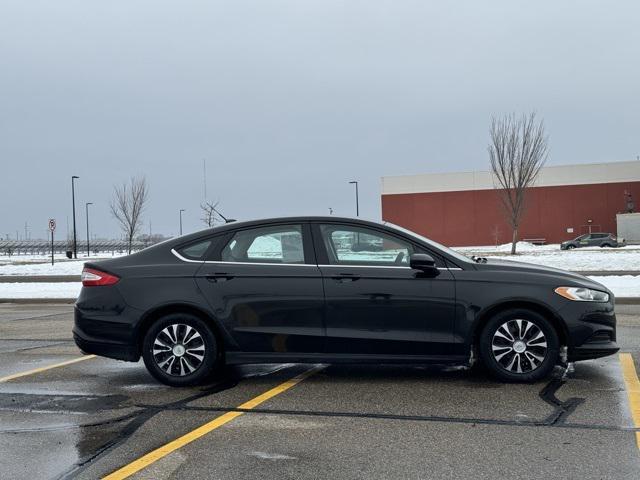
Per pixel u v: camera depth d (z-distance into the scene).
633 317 11.37
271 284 6.10
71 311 14.27
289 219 6.36
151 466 4.03
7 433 4.75
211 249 6.32
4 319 12.69
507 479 3.74
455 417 5.04
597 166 52.56
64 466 4.04
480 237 54.41
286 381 6.39
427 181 55.72
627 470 3.85
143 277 6.24
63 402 5.67
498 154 38.66
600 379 6.26
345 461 4.09
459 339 5.94
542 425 4.79
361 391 5.93
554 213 53.31
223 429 4.81
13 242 87.00
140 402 5.64
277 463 4.07
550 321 6.02
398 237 6.19
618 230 47.97
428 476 3.81
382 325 5.99
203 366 6.14
